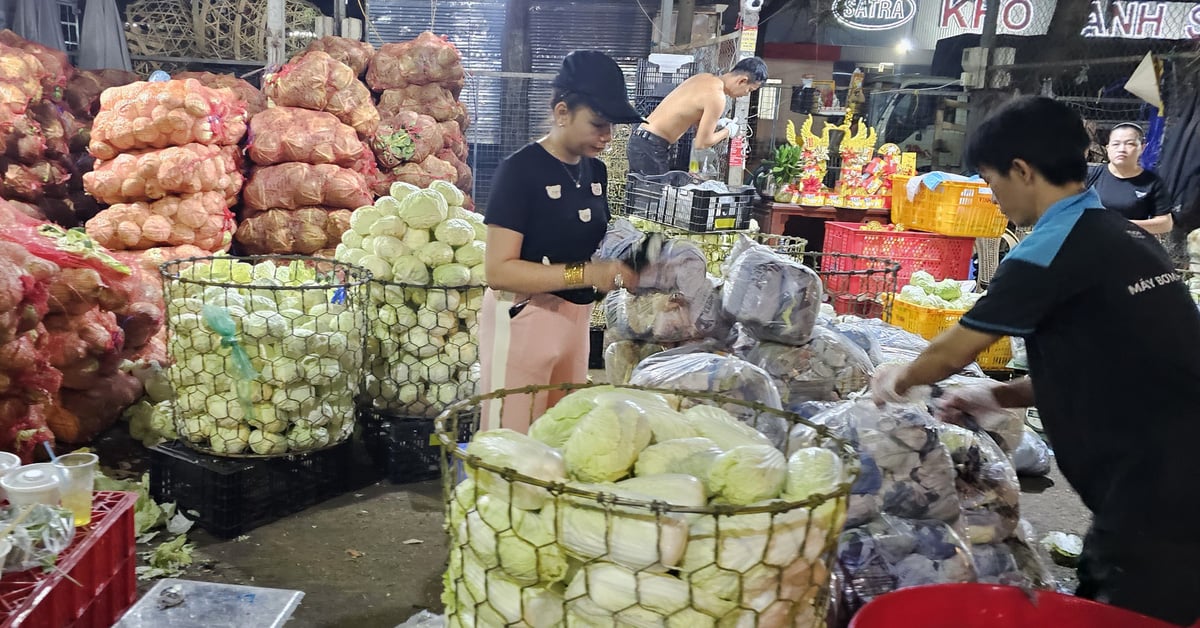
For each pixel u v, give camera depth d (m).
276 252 5.83
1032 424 5.03
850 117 7.61
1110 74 8.48
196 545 3.28
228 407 3.39
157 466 3.54
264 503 3.46
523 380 2.84
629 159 6.14
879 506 2.32
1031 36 9.02
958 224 6.66
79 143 6.20
